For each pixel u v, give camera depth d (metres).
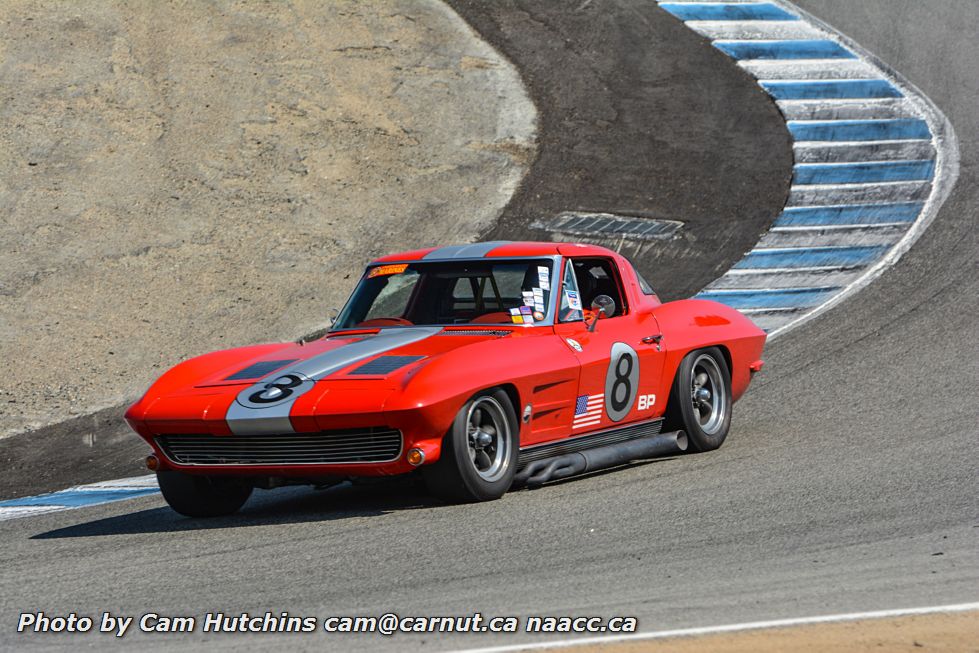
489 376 21.30
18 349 49.06
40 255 59.38
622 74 89.94
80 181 68.25
